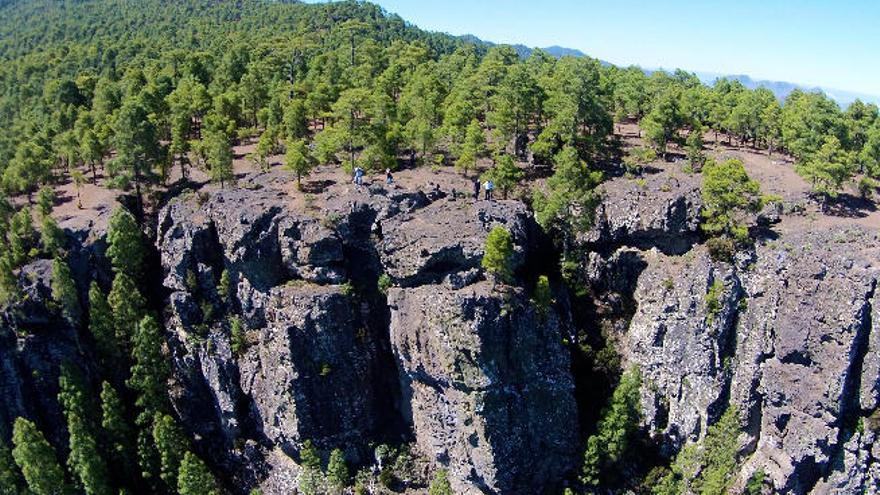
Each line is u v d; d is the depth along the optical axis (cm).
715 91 15300
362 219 9812
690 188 10462
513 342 9131
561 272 10569
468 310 8731
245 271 9781
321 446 9812
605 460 9450
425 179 11206
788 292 9075
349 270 9825
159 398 9925
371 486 9556
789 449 9031
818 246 9200
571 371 10112
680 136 13562
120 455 9575
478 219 9662
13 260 10356
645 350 10062
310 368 9531
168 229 10556
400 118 12688
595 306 10669
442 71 16812
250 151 13600
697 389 9519
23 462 9131
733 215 9919
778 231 9912
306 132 13388
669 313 9819
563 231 10569
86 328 10356
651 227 10319
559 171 10444
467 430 9100
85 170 13525
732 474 9325
